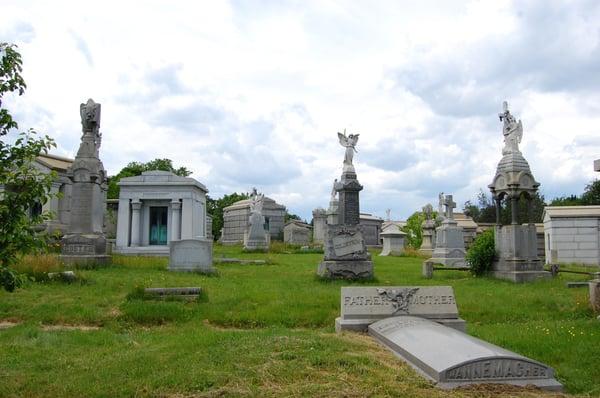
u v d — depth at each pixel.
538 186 21.64
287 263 29.00
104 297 13.84
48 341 9.81
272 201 62.28
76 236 20.44
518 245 20.81
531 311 13.44
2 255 6.20
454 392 5.78
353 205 20.95
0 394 6.52
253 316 12.51
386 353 7.38
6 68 6.23
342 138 21.86
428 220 44.88
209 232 60.34
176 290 14.09
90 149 21.56
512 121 22.61
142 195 34.56
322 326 12.12
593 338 9.80
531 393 5.85
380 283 19.19
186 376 6.63
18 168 6.51
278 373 6.48
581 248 34.38
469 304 13.88
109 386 6.65
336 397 5.69
